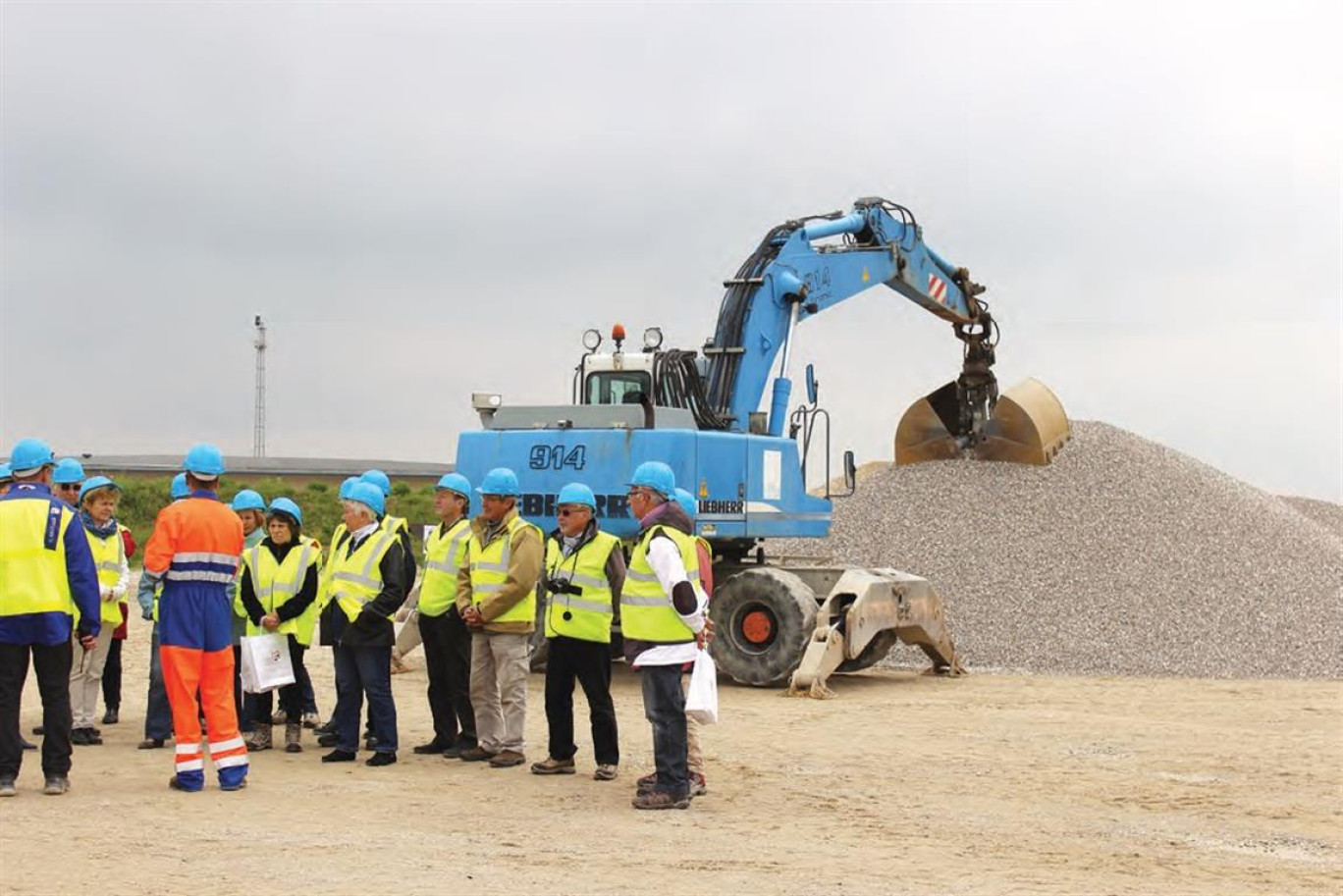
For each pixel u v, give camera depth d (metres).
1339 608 18.86
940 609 16.72
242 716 11.27
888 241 19.81
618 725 12.79
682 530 8.97
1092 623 18.52
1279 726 13.10
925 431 22.27
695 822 8.65
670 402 16.14
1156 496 20.88
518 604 10.43
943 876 7.39
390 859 7.56
